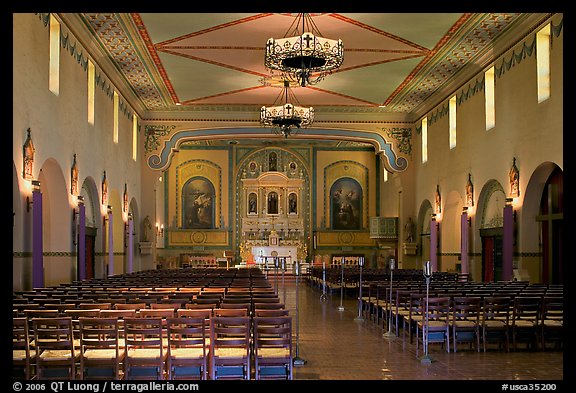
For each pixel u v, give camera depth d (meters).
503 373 9.42
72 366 7.93
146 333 8.02
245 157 41.28
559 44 15.96
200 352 8.29
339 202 41.28
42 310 8.95
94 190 21.14
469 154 22.95
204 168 40.97
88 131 19.91
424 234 29.75
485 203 22.09
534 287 13.76
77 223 18.39
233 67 22.61
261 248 38.62
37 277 14.30
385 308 14.51
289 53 16.36
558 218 17.09
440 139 26.52
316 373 9.45
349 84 24.97
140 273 23.14
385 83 24.77
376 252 40.81
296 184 41.09
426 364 10.15
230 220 40.75
